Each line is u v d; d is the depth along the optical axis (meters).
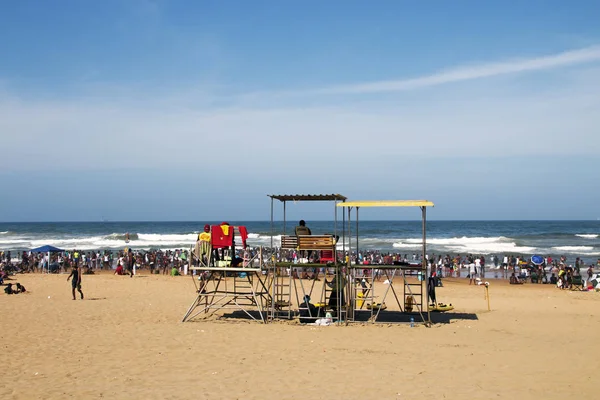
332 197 18.47
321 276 36.81
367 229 128.12
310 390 10.25
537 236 95.38
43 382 10.66
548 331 17.70
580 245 75.94
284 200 19.17
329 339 15.50
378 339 15.64
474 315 21.30
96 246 74.62
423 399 9.76
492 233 113.31
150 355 13.24
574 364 12.77
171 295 26.80
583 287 33.19
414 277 38.69
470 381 11.07
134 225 185.75
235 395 9.88
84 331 16.48
